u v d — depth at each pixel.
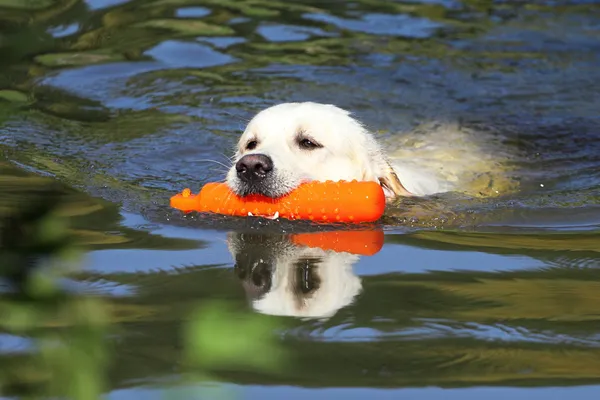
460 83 21.53
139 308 9.94
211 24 24.86
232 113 19.73
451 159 17.64
